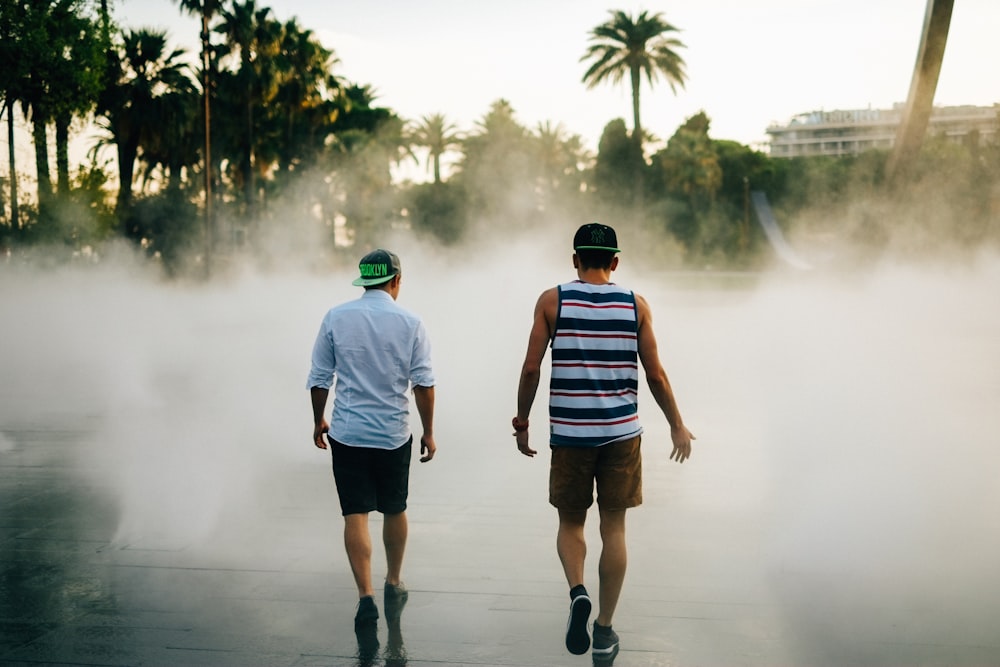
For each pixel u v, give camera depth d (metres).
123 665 3.40
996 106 47.47
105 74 35.16
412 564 4.59
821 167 90.06
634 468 3.55
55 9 29.67
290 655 3.50
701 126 89.19
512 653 3.51
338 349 3.94
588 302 3.53
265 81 41.12
